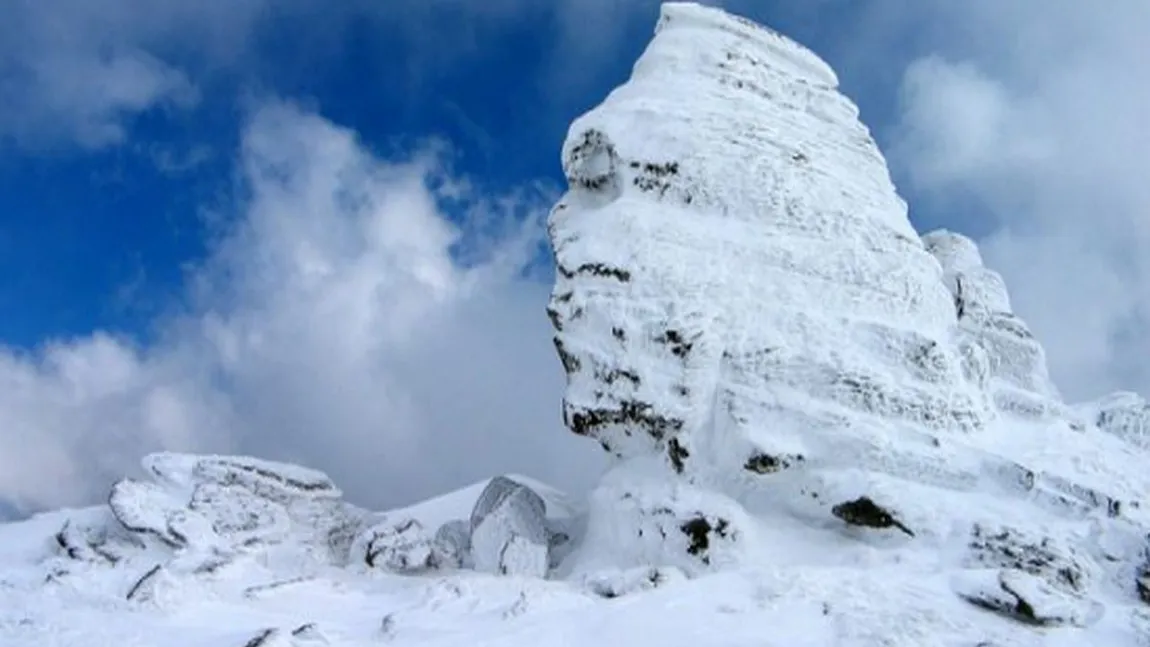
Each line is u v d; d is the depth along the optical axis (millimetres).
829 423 25109
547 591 21984
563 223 30000
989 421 27703
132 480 29375
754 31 31547
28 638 19359
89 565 26203
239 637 19609
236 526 29391
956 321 29969
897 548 23469
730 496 25359
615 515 26250
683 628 18812
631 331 26375
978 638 18438
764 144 28938
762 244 27375
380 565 27656
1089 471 26031
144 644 19219
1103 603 21109
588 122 29797
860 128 31859
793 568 21609
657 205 28266
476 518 29688
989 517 23312
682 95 29812
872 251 28297
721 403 25797
